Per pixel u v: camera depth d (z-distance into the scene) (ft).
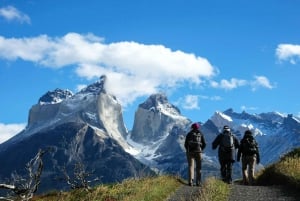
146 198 68.44
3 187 40.45
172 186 84.33
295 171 88.33
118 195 72.90
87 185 78.64
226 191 75.51
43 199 78.64
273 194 73.15
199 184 93.25
